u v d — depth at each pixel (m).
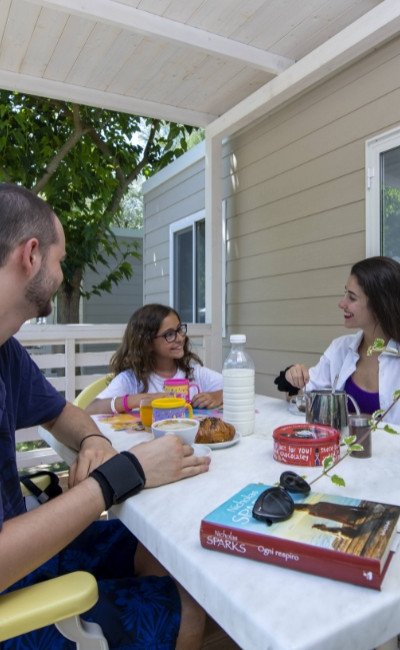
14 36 2.98
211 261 4.12
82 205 4.85
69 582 0.72
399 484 0.98
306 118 3.57
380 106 2.99
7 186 0.86
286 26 2.92
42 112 4.71
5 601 0.68
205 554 0.70
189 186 5.50
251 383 1.41
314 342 3.58
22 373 1.21
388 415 1.78
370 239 3.08
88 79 3.54
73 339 3.48
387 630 0.57
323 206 3.46
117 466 0.90
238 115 3.67
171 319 2.10
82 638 0.72
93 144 5.04
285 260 3.84
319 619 0.54
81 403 2.21
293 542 0.64
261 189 4.07
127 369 2.16
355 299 1.94
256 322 4.19
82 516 0.81
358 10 2.79
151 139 5.35
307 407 1.40
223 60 3.28
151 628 0.89
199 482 1.00
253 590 0.60
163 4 2.70
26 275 0.84
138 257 5.43
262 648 0.53
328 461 0.89
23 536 0.73
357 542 0.63
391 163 2.97
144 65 3.35
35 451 3.33
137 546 1.23
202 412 1.75
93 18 2.65
